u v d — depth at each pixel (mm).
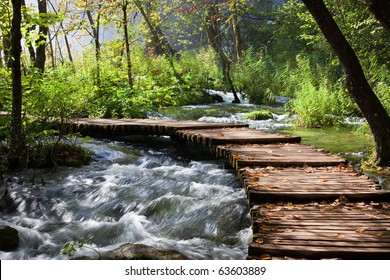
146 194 7730
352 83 8531
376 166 8680
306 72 18422
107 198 7621
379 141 8734
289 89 20547
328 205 5734
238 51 26141
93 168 9484
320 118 14211
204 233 6246
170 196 7168
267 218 5238
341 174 7039
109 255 5000
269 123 15039
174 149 11383
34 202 7535
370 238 4645
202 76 23641
